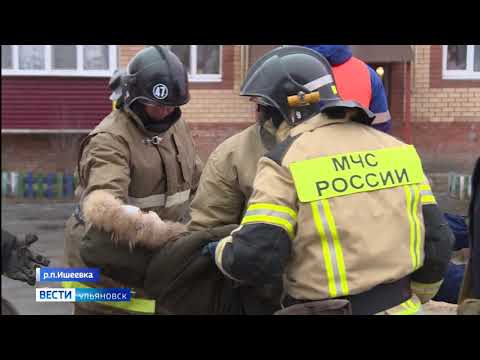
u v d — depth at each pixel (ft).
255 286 8.64
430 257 7.89
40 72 39.65
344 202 7.33
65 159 40.06
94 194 9.17
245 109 39.09
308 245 7.32
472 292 8.71
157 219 8.95
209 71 39.37
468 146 34.40
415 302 7.92
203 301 8.94
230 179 9.10
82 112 40.19
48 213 35.45
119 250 8.95
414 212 7.72
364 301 7.45
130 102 10.03
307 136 7.66
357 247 7.27
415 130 37.04
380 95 13.19
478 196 8.25
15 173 38.45
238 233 7.40
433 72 37.50
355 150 7.65
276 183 7.39
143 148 10.28
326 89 8.32
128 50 39.93
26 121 39.78
